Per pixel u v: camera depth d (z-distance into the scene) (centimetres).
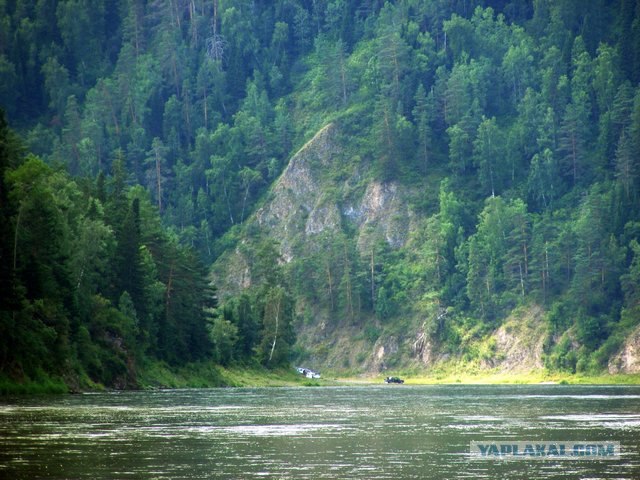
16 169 17438
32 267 15488
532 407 12488
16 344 14475
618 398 15612
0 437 7569
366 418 10238
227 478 5731
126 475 5803
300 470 6069
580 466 6288
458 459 6631
